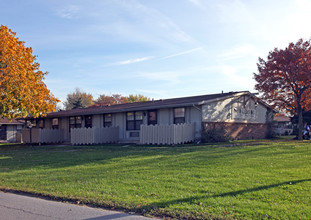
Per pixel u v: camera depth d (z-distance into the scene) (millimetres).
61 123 31328
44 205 7434
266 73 24219
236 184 8359
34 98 22219
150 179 9547
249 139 26172
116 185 8938
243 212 6117
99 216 6430
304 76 22812
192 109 22297
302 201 6699
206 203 6820
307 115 30594
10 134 41812
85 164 13492
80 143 25000
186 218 6113
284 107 26047
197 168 11000
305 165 10812
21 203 7676
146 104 26547
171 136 20281
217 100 22953
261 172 9812
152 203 6988
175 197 7406
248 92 26234
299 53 23188
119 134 26266
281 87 24375
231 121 24703
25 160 15930
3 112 20562
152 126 21469
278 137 30109
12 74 19672
